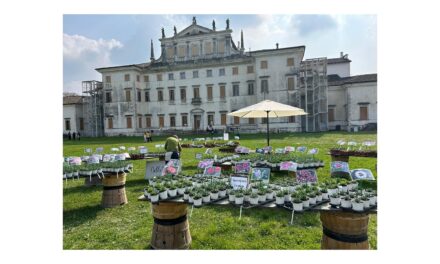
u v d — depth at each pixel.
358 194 3.75
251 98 38.56
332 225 3.68
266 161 7.92
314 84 35.62
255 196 3.94
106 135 42.78
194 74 41.12
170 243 4.20
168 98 42.31
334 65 44.91
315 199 3.79
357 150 9.05
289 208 3.78
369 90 34.53
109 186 6.52
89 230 5.26
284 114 10.06
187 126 41.56
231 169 8.06
